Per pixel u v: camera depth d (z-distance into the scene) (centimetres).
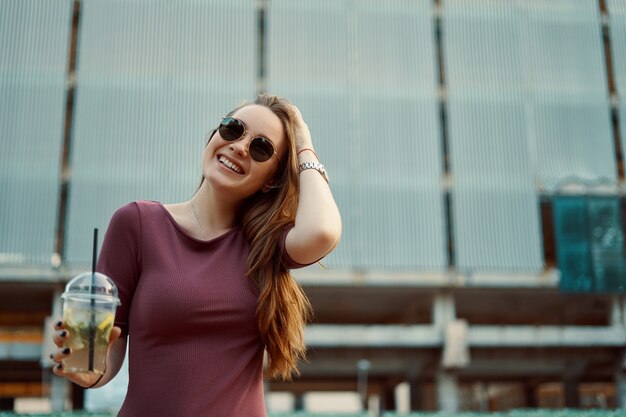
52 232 3091
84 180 3162
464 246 3278
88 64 3281
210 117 3300
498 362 3469
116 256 203
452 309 3281
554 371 3644
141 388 191
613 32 3638
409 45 3462
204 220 219
